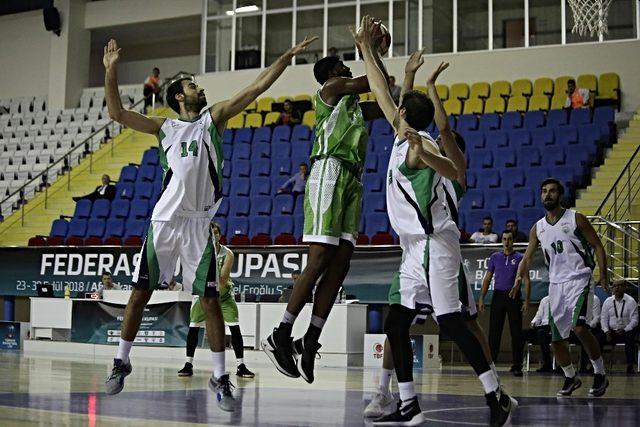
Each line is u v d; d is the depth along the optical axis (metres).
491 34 18.72
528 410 5.69
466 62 18.69
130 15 22.98
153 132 4.92
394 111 4.66
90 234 17.05
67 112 22.36
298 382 8.04
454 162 4.75
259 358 11.84
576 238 7.02
